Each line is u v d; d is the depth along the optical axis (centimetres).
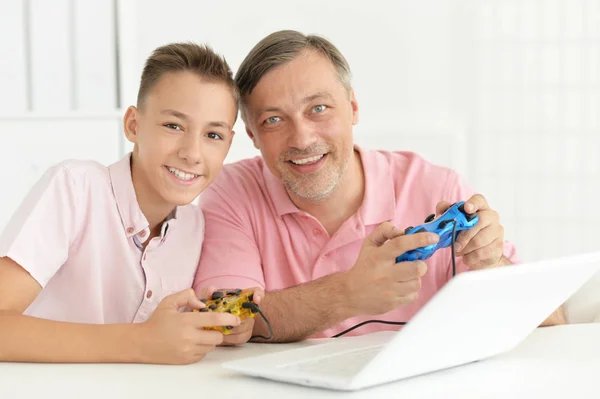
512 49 339
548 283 95
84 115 254
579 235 338
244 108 157
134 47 262
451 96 342
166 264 149
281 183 163
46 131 255
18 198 254
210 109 136
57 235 134
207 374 99
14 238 128
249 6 335
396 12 340
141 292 146
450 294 81
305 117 151
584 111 337
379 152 175
